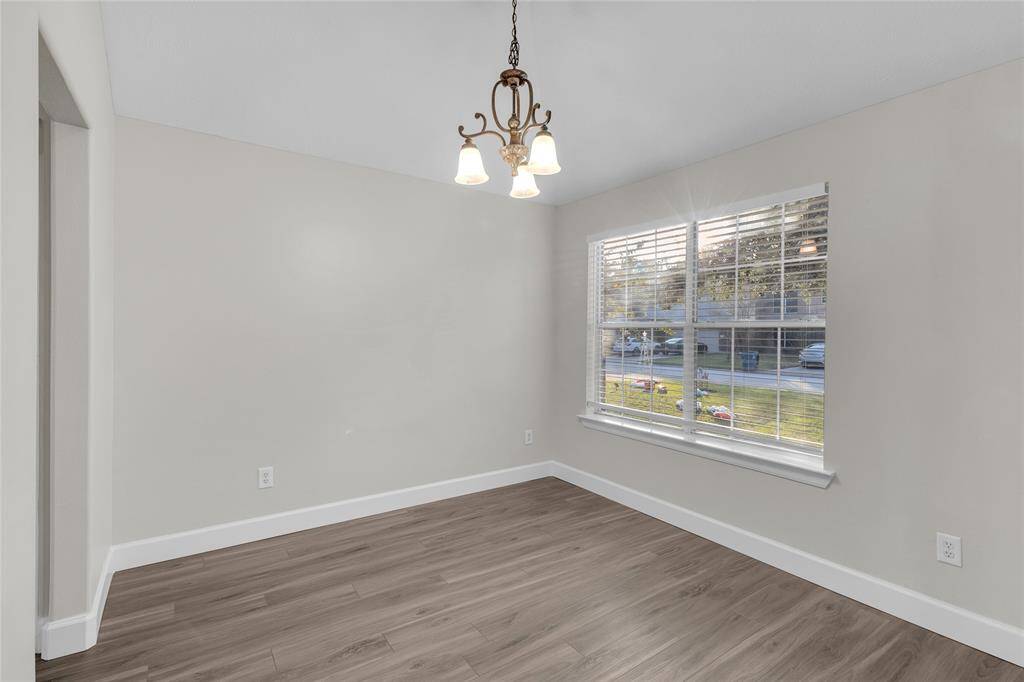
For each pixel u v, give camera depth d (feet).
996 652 6.55
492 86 7.56
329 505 10.77
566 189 12.48
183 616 7.37
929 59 6.52
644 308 11.82
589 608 7.68
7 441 2.86
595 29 6.07
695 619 7.41
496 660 6.47
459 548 9.71
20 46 3.06
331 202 10.67
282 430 10.20
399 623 7.26
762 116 8.29
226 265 9.55
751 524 9.46
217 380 9.50
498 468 13.32
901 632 7.11
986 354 6.71
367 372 11.21
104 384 7.52
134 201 8.70
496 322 13.16
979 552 6.75
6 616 2.82
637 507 11.70
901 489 7.50
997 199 6.61
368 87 7.63
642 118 8.43
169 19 5.99
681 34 6.12
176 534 9.16
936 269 7.15
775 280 9.21
